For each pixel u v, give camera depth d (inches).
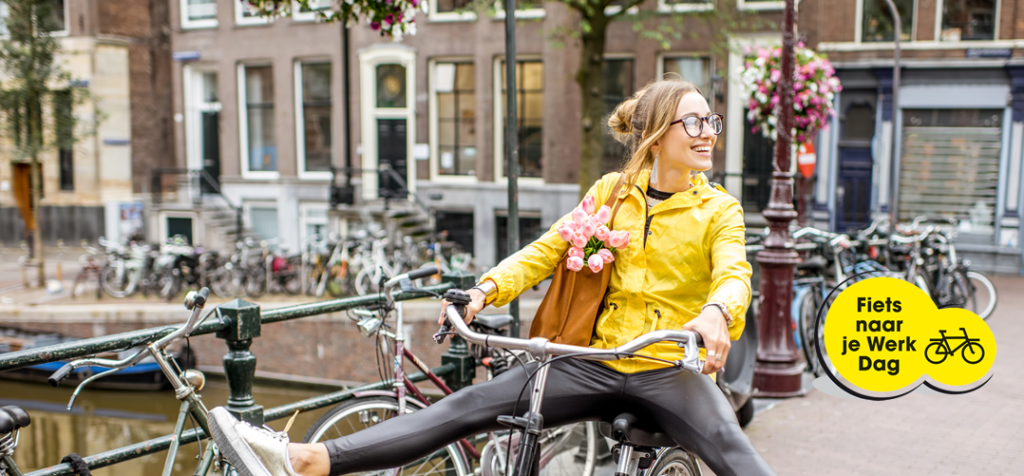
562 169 597.6
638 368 85.0
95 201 717.9
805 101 292.8
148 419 430.3
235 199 695.1
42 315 473.1
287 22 663.1
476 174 631.2
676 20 499.5
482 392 85.5
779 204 215.6
